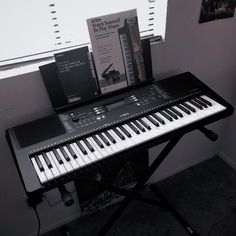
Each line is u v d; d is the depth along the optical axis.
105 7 1.26
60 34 1.22
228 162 2.01
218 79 1.66
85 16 1.23
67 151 0.99
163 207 1.62
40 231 1.61
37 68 1.14
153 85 1.26
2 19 1.09
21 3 1.08
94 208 1.67
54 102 1.14
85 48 1.11
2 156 1.25
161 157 1.26
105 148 0.99
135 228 1.61
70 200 0.87
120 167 1.54
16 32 1.14
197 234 1.54
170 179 1.92
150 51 1.25
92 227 1.63
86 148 1.00
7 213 1.44
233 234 1.56
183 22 1.33
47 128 1.07
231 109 1.15
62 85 1.12
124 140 1.02
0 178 1.30
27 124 1.10
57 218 1.62
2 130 1.19
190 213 1.68
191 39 1.41
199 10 1.33
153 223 1.63
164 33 1.33
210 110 1.13
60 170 0.92
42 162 0.95
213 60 1.55
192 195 1.80
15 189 1.37
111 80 1.18
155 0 1.31
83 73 1.14
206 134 1.11
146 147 1.03
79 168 0.93
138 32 1.17
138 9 1.33
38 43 1.20
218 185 1.86
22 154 0.97
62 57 1.08
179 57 1.44
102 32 1.10
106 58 1.14
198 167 2.00
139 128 1.07
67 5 1.17
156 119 1.11
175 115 1.11
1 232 1.50
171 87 1.25
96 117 1.11
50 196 1.48
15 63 1.17
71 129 1.07
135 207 1.72
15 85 1.12
